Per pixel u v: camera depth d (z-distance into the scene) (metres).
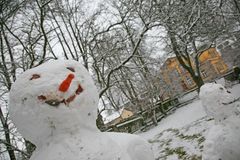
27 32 8.98
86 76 2.34
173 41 14.12
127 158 2.14
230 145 3.84
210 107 4.18
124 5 11.62
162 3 11.59
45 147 2.13
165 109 21.42
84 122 2.19
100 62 11.78
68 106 2.11
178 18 12.28
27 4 9.15
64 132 2.11
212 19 12.74
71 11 12.88
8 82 8.22
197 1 11.91
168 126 14.72
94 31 12.30
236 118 4.02
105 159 2.02
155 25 10.28
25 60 9.06
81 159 1.97
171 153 9.52
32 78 2.15
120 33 11.96
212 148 4.03
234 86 17.03
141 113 18.69
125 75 12.59
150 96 18.41
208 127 9.82
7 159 8.41
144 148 2.48
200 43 16.11
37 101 2.07
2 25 8.61
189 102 20.34
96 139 2.14
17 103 2.12
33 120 2.09
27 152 6.87
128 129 18.19
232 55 21.80
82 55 11.21
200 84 16.06
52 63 2.28
